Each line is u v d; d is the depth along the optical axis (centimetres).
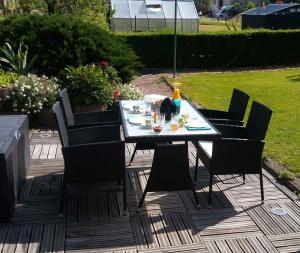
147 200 388
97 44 761
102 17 1360
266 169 466
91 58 748
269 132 595
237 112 462
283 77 1109
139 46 1249
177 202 386
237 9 4581
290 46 1345
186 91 920
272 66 1337
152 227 341
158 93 920
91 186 412
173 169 358
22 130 403
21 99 606
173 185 364
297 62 1370
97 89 642
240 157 374
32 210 365
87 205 376
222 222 351
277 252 309
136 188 413
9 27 756
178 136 347
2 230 332
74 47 727
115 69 755
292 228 342
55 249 309
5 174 329
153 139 346
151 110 423
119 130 427
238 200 391
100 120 479
